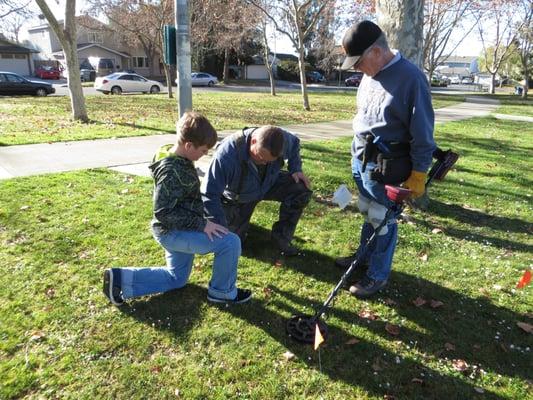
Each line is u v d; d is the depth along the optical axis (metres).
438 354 2.81
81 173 6.09
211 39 40.06
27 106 15.57
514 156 8.43
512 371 2.69
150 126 10.77
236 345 2.80
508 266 3.93
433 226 4.79
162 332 2.89
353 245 4.21
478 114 17.25
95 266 3.60
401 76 2.85
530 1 32.53
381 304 3.31
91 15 36.75
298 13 16.56
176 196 2.77
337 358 2.73
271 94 27.06
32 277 3.41
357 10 20.94
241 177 3.48
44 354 2.66
